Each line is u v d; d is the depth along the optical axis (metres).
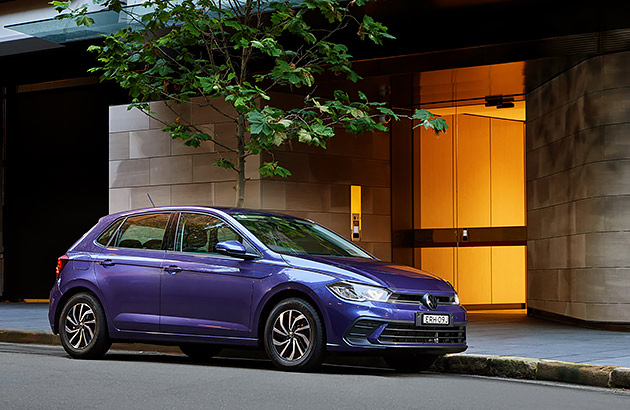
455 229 19.83
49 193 22.14
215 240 9.04
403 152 19.11
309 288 8.20
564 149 15.77
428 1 13.88
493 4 13.99
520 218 20.55
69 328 9.62
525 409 6.36
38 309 18.16
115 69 12.47
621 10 13.16
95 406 6.15
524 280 20.70
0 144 22.61
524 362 8.64
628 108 14.14
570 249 15.44
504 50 14.51
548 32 13.71
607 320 14.22
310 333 8.15
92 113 21.62
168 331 8.98
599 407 6.61
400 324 8.10
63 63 19.80
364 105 11.81
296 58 15.07
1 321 14.49
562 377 8.37
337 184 18.14
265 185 17.16
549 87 16.50
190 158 18.02
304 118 12.27
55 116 22.12
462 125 20.06
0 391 6.83
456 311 8.61
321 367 8.96
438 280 8.82
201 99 17.84
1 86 22.30
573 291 15.22
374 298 8.07
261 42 11.19
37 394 6.69
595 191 14.47
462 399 6.73
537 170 17.22
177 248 9.20
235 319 8.62
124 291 9.27
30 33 16.59
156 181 18.39
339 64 11.98
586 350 10.22
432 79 16.17
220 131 17.61
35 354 10.10
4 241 22.50
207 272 8.83
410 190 19.17
